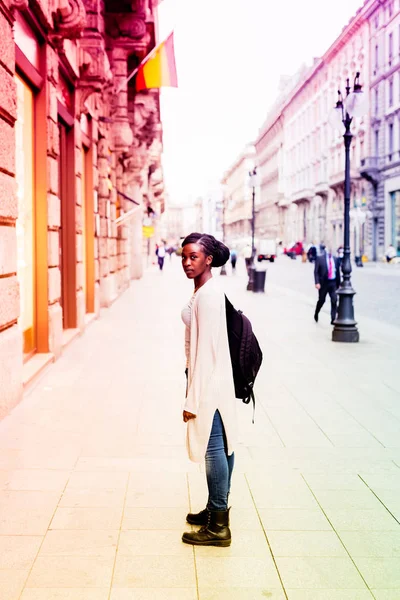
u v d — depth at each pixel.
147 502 4.49
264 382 8.52
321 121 69.19
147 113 27.45
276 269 45.28
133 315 16.31
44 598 3.28
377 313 17.05
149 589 3.38
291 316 16.22
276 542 3.93
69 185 12.03
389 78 50.53
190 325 3.82
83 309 13.02
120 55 19.70
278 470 5.18
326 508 4.44
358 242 57.44
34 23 8.47
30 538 3.93
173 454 5.58
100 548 3.81
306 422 6.65
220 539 3.85
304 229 78.94
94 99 15.24
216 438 3.81
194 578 3.50
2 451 5.59
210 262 3.83
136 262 34.19
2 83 6.48
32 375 8.06
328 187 65.75
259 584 3.45
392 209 51.28
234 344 3.82
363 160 53.38
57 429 6.27
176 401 7.43
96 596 3.30
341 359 10.20
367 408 7.23
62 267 11.97
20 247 8.44
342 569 3.61
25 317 8.78
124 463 5.30
